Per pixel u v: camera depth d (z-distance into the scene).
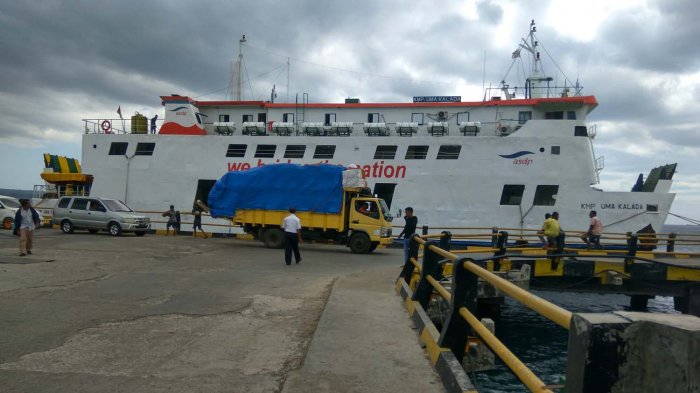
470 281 4.86
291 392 4.10
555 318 2.35
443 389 4.22
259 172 18.97
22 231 13.39
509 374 8.71
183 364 4.85
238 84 28.72
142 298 8.22
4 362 4.85
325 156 22.55
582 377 1.97
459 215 21.12
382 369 4.71
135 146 24.66
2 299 7.89
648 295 15.71
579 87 23.34
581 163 20.23
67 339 5.70
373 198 18.20
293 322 6.72
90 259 13.14
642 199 19.59
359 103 23.72
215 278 10.64
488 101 22.42
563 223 20.08
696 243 17.00
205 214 23.69
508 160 20.86
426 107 23.06
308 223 18.31
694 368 1.81
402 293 8.39
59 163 27.70
